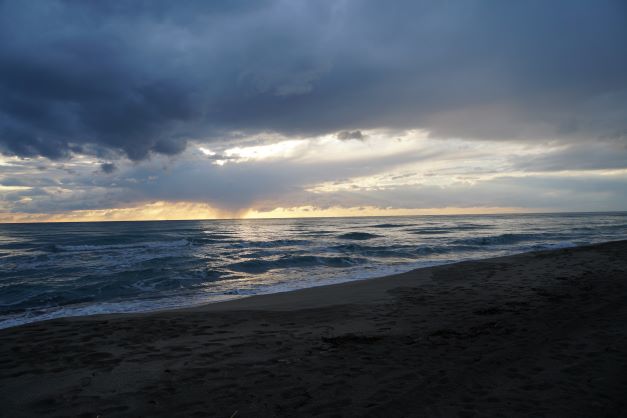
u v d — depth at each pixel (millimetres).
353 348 5039
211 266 17203
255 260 17938
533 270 12383
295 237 36375
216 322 6992
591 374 3809
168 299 10828
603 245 19812
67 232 53000
